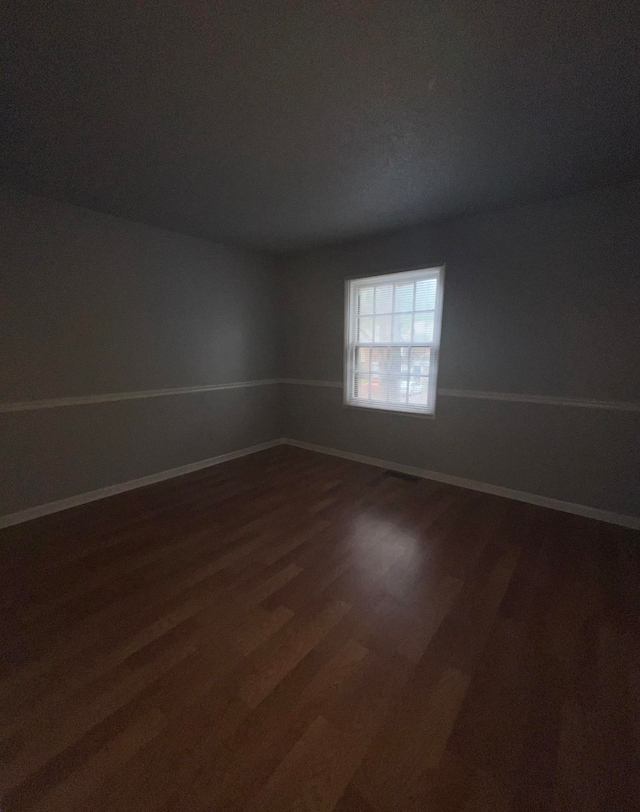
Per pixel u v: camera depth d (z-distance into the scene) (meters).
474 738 1.15
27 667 1.41
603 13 1.10
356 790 1.01
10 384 2.46
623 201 2.29
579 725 1.19
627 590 1.85
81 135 1.77
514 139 1.80
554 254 2.55
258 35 1.19
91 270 2.76
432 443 3.34
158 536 2.38
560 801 0.99
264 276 4.13
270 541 2.31
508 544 2.27
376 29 1.17
